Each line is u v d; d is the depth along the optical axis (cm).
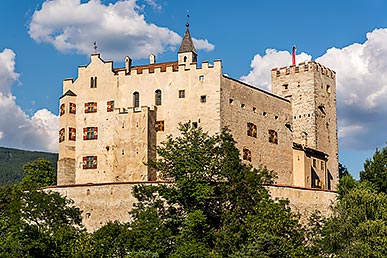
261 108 10819
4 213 9362
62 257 7662
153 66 10738
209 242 7919
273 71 12812
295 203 8956
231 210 8375
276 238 7394
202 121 9950
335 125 12888
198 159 8669
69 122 10425
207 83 10006
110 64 10469
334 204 9188
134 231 7912
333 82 12988
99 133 10281
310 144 12281
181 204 8531
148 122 9950
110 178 10062
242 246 7550
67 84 10619
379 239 7644
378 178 9425
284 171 11100
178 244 7812
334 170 12719
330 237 7881
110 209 8825
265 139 10788
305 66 12500
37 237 7731
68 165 10306
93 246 7775
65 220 8769
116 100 10331
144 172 9781
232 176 8519
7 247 7619
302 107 12431
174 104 10106
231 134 9731
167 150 9119
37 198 8731
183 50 11050
